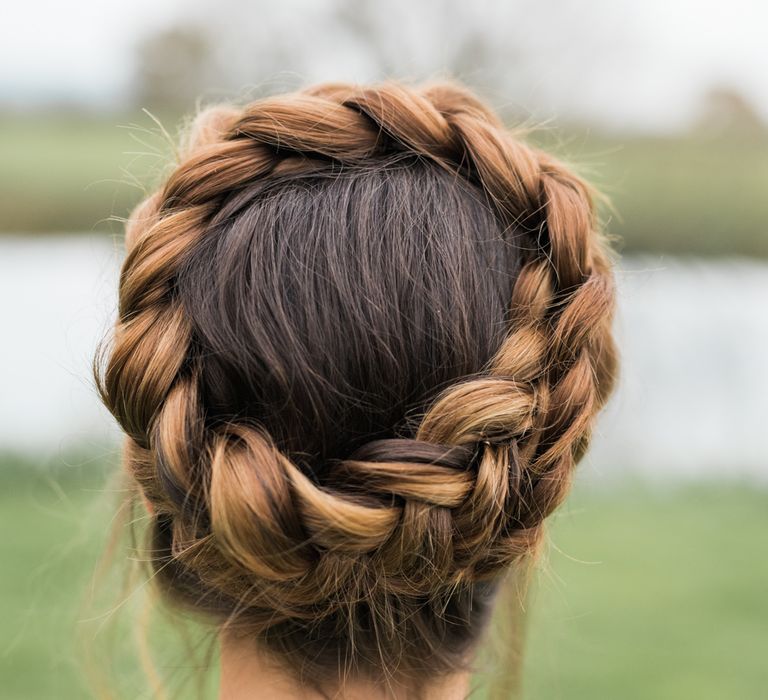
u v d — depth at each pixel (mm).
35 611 2467
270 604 813
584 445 960
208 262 823
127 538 1211
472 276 827
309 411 778
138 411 812
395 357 789
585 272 923
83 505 2367
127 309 841
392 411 798
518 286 858
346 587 814
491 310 836
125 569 1230
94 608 1487
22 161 7215
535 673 1814
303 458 787
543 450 870
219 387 790
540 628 1810
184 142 1174
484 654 1248
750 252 6465
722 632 2803
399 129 883
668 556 3252
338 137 873
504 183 879
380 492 782
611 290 967
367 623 849
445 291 807
